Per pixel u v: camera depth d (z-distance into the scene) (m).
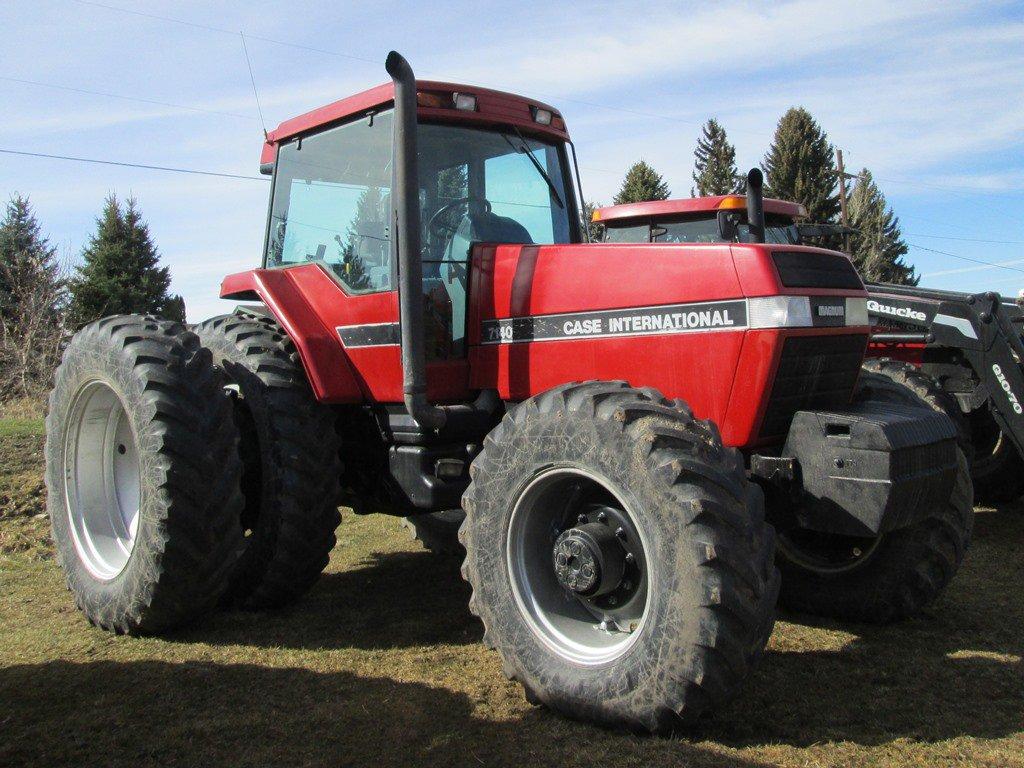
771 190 49.31
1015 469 6.17
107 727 2.74
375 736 2.66
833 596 3.80
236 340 4.21
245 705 2.90
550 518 3.04
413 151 3.40
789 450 3.00
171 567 3.49
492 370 3.67
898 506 2.83
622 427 2.69
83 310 36.28
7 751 2.58
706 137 53.28
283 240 4.49
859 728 2.69
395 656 3.38
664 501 2.56
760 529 2.65
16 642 3.60
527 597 2.96
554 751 2.54
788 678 3.13
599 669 2.72
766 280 2.92
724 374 2.98
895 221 62.03
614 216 8.10
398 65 3.35
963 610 3.93
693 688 2.50
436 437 3.76
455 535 4.81
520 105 4.14
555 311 3.44
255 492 4.09
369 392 3.90
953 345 5.52
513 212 4.10
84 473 4.10
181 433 3.51
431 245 3.78
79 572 3.92
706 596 2.47
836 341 3.15
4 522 5.71
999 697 2.92
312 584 4.05
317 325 4.05
